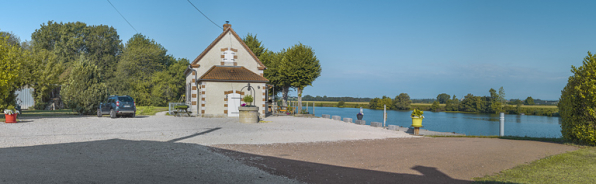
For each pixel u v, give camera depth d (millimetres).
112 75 67250
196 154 9062
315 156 9242
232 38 30375
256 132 15297
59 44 65688
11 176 5984
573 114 11922
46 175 6133
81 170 6648
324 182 6422
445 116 62594
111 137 12555
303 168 7613
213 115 26969
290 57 36438
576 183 6469
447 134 17953
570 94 12102
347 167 7793
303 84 36594
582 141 11758
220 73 28062
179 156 8688
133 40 75125
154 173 6637
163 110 40344
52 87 41719
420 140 13242
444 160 8633
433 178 6785
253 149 10344
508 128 36594
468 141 12680
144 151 9305
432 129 34438
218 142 11945
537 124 42656
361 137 14547
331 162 8375
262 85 28547
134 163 7566
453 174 7152
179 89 65000
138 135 13367
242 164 7891
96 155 8492
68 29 67438
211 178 6465
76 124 17750
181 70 64188
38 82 39875
